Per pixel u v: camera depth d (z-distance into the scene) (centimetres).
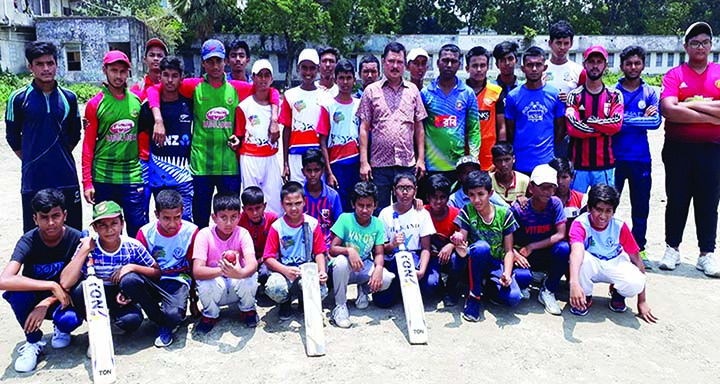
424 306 472
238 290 416
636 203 562
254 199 444
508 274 440
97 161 490
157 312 398
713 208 540
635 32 4538
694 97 534
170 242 420
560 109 542
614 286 447
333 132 537
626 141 555
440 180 459
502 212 450
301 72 545
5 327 438
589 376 362
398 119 501
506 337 414
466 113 529
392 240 460
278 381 355
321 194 489
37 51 448
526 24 4503
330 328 431
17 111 465
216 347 400
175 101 520
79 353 394
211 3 3366
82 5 3491
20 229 707
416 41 3581
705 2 4494
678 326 432
